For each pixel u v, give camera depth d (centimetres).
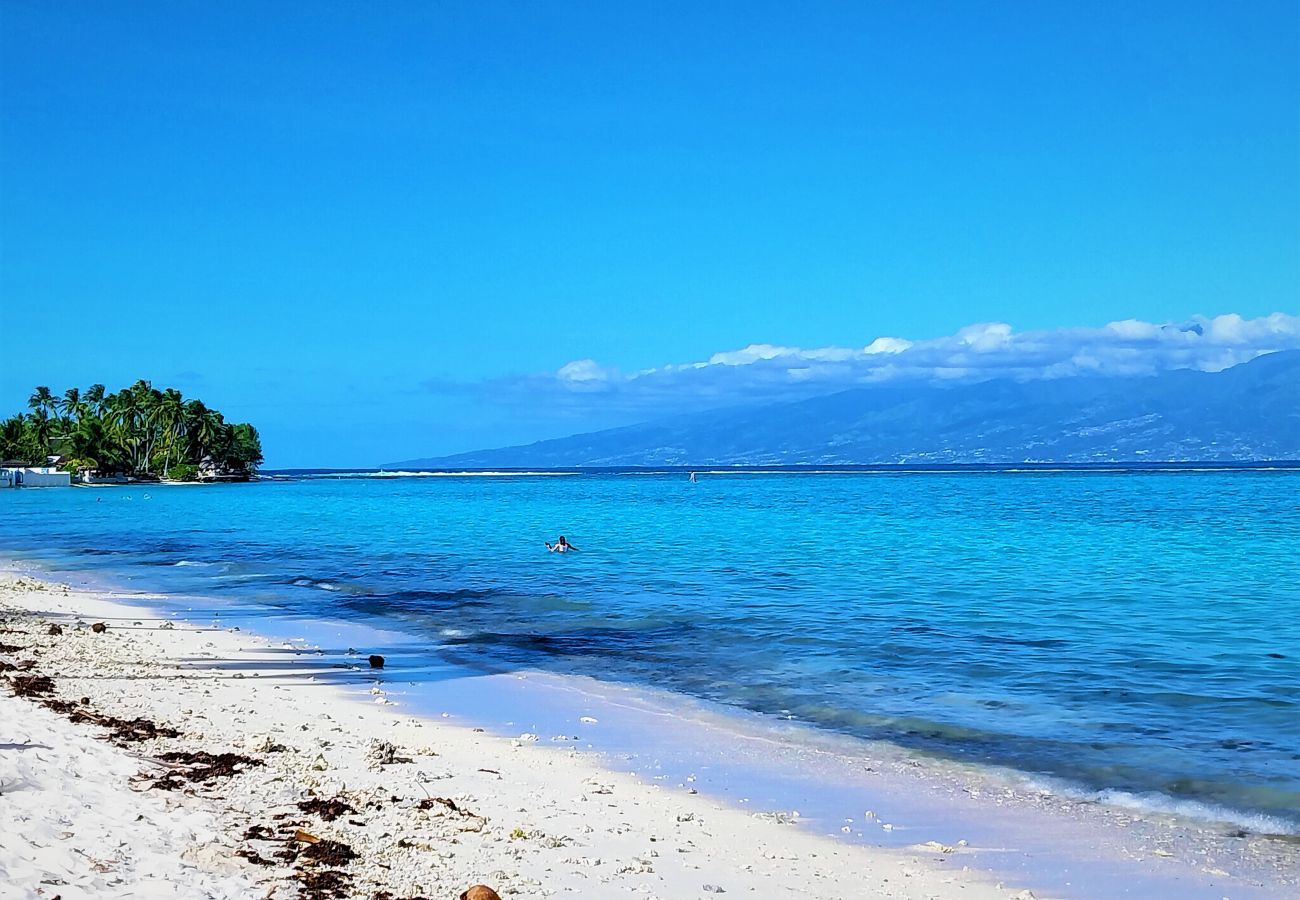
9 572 4475
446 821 1166
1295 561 4700
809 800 1367
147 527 7769
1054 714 1842
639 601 3397
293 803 1184
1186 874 1111
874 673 2220
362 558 5081
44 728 1407
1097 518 8169
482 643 2636
